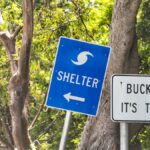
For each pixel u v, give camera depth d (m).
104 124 9.38
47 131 30.91
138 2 9.73
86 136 9.51
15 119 14.73
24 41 14.16
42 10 19.56
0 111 25.34
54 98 7.30
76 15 19.89
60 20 19.72
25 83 14.66
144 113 6.90
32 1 14.12
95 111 7.36
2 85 23.03
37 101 26.28
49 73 22.39
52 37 19.94
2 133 24.92
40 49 20.11
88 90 7.38
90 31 20.12
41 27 19.67
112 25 9.88
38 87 23.72
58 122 30.14
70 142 27.39
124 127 6.87
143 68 17.33
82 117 24.75
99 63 7.46
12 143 23.25
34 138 30.11
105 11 19.84
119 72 9.60
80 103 7.34
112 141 9.34
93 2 20.14
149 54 17.30
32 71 22.06
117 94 6.93
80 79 7.40
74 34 19.94
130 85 6.93
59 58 7.40
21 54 14.27
